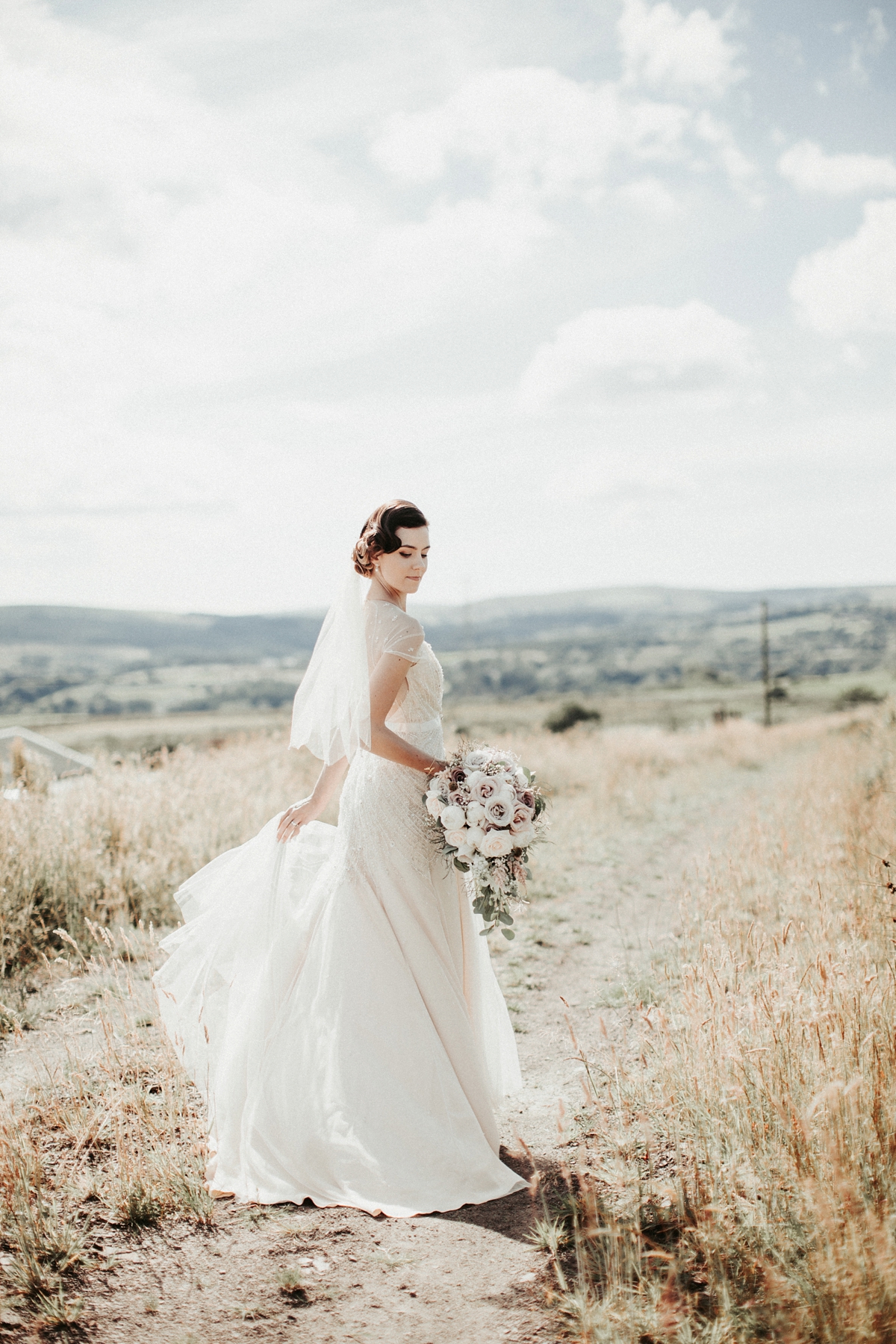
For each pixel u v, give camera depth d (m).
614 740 20.92
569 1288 2.51
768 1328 2.21
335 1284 2.59
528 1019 4.80
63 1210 2.94
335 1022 3.21
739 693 97.50
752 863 6.46
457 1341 2.32
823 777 10.98
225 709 105.81
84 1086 3.67
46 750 11.11
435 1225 2.88
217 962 3.53
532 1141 3.42
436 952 3.36
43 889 5.92
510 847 3.19
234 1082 3.28
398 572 3.42
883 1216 2.39
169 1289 2.58
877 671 104.81
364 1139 3.05
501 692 124.06
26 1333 2.39
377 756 3.45
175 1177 3.06
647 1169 3.04
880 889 4.81
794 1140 2.75
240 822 7.85
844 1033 3.10
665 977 4.93
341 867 3.39
